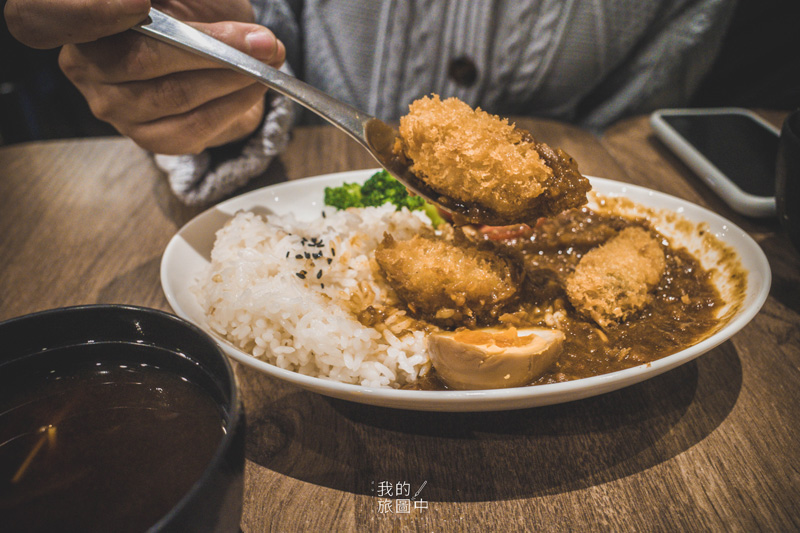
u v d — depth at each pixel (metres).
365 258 0.29
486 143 0.25
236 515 0.16
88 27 0.24
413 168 0.26
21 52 0.64
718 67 0.65
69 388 0.19
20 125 0.69
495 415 0.23
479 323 0.27
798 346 0.26
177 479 0.16
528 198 0.24
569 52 0.54
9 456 0.16
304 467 0.21
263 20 0.52
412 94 0.56
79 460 0.16
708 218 0.30
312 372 0.25
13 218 0.36
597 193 0.34
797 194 0.27
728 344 0.26
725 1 0.54
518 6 0.52
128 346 0.19
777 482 0.21
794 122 0.29
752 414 0.23
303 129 0.47
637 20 0.53
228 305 0.25
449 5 0.52
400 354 0.24
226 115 0.31
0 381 0.18
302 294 0.25
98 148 0.44
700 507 0.20
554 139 0.45
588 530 0.19
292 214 0.32
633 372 0.20
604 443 0.22
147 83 0.29
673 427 0.23
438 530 0.19
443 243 0.28
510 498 0.20
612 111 0.59
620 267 0.27
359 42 0.54
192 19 0.32
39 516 0.15
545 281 0.29
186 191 0.36
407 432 0.23
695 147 0.41
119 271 0.32
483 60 0.54
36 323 0.18
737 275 0.27
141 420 0.18
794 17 0.59
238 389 0.16
